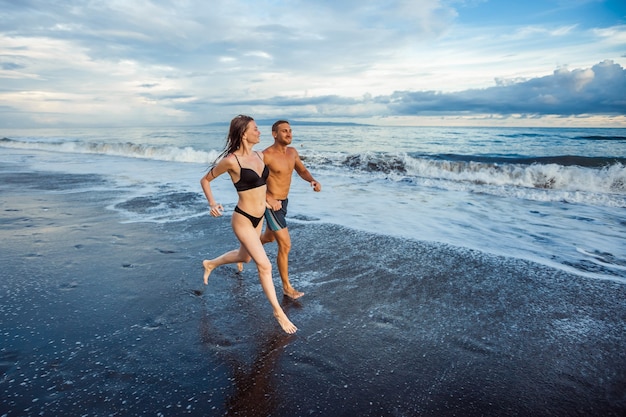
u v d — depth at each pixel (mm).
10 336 3566
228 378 2992
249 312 4086
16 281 4844
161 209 8914
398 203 9625
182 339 3545
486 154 18297
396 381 2971
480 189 11445
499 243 6426
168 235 6879
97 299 4363
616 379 3004
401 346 3463
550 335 3660
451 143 26000
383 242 6461
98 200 9953
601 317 4008
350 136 36219
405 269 5312
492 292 4598
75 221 7875
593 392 2855
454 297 4465
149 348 3391
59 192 11109
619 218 8102
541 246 6281
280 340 3551
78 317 3945
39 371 3043
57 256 5777
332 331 3717
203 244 6359
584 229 7270
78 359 3217
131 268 5312
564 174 11766
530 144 23719
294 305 4277
